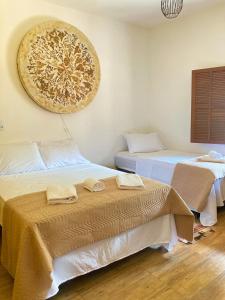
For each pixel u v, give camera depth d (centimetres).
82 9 368
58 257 180
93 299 181
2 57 313
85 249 194
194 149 421
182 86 427
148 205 223
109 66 415
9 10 313
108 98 420
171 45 433
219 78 368
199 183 301
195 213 324
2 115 320
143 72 465
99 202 200
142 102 470
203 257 229
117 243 211
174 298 180
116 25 416
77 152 358
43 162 325
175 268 214
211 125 383
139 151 423
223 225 291
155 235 236
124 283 197
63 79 357
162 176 350
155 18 408
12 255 185
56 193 205
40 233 168
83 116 393
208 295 182
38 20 336
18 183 259
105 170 314
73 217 183
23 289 159
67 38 356
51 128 362
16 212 187
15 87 326
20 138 337
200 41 394
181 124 435
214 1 349
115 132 436
